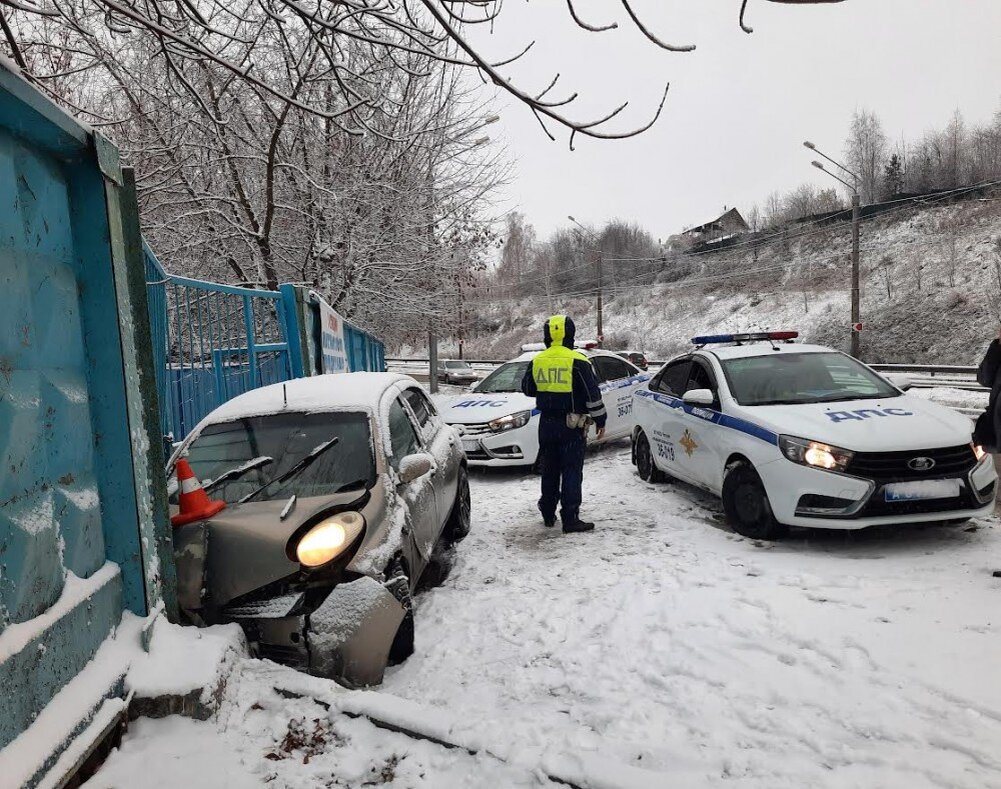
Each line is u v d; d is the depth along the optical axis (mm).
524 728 2904
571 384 6031
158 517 3205
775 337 7250
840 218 54281
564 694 3266
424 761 2596
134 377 3098
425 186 13289
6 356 2342
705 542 5434
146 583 3041
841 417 5344
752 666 3309
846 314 42344
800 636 3539
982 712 2750
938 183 62219
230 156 9312
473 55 2889
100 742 2436
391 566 3680
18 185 2516
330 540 3354
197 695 2715
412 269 14016
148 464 3162
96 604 2730
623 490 7531
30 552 2346
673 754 2656
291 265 13203
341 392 4711
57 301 2738
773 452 5234
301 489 3988
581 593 4500
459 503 5926
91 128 2826
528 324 62844
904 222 49594
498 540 5984
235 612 3303
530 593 4605
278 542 3381
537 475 8789
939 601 3830
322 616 3250
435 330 17000
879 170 68938
